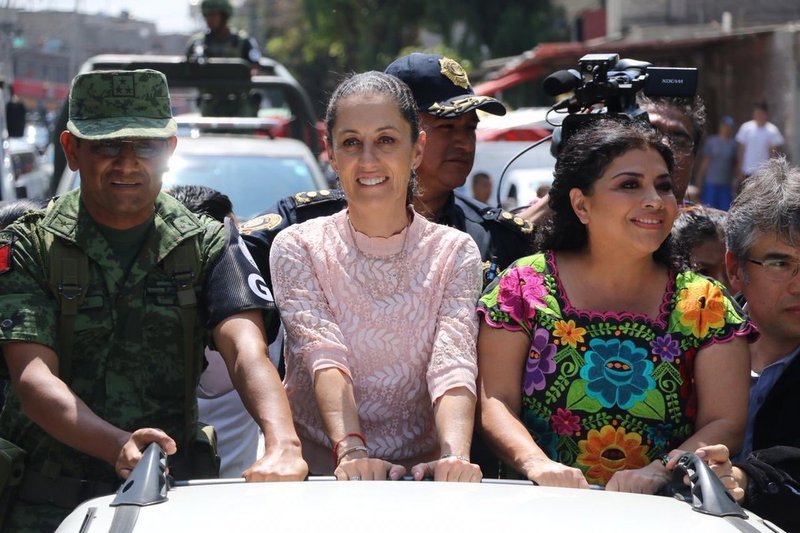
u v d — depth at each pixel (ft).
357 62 110.42
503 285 10.53
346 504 7.69
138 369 10.44
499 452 9.92
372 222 10.33
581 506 7.87
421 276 10.43
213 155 27.45
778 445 11.46
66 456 10.51
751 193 11.84
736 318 10.32
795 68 57.57
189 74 33.45
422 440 10.57
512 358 10.36
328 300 10.36
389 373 10.30
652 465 9.31
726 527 7.63
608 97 12.64
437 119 13.15
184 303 10.44
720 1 82.28
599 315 10.30
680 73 12.75
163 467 8.16
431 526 7.36
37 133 96.07
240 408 14.62
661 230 10.24
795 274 11.58
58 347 10.22
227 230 10.78
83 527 7.54
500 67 88.12
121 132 10.12
